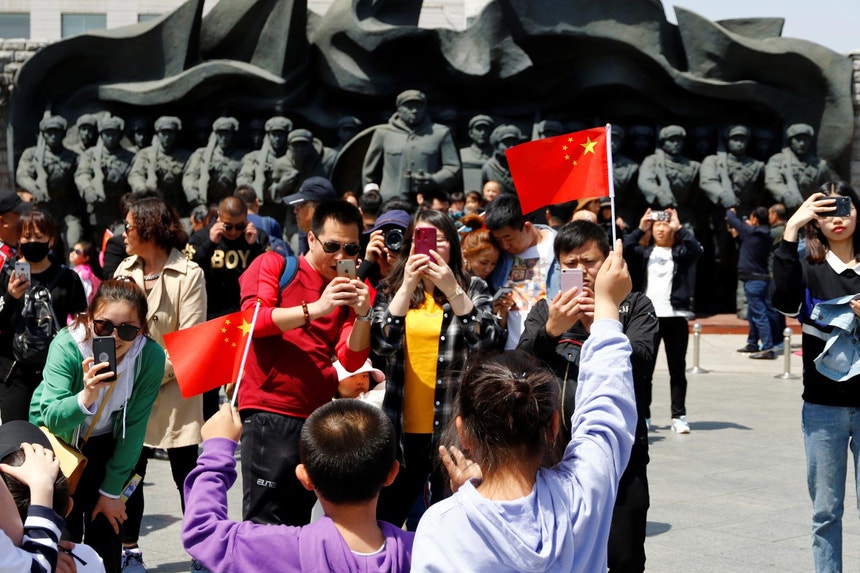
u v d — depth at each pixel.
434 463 5.09
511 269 6.74
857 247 5.66
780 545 7.16
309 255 5.77
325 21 22.20
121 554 6.11
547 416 3.05
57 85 22.89
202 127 22.52
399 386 5.44
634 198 21.92
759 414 12.52
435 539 2.90
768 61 21.33
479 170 21.55
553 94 22.14
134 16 39.12
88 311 5.33
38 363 6.74
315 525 3.40
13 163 22.70
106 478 5.45
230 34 22.38
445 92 22.39
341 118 22.12
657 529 7.59
